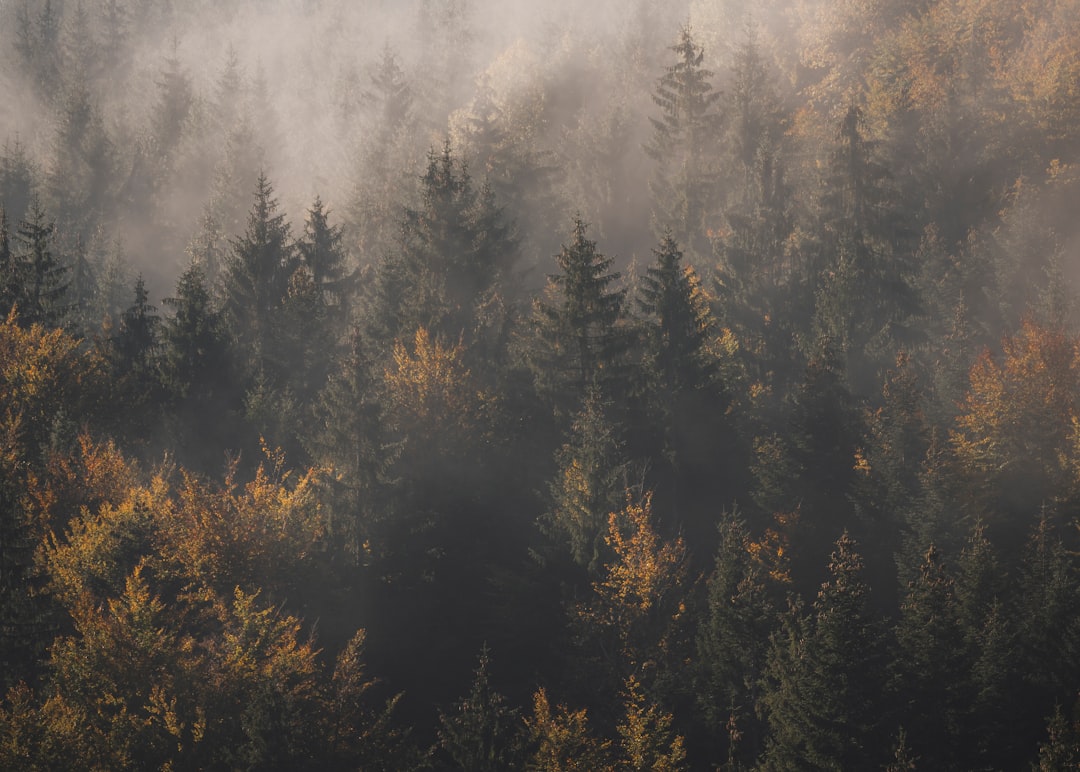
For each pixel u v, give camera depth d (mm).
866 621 123000
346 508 147875
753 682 128125
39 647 122188
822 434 167625
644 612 133500
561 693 135875
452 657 144625
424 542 150750
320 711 110875
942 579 131625
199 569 127125
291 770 103438
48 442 163000
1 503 127000
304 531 134000
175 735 103750
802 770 116562
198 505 130500
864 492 162750
